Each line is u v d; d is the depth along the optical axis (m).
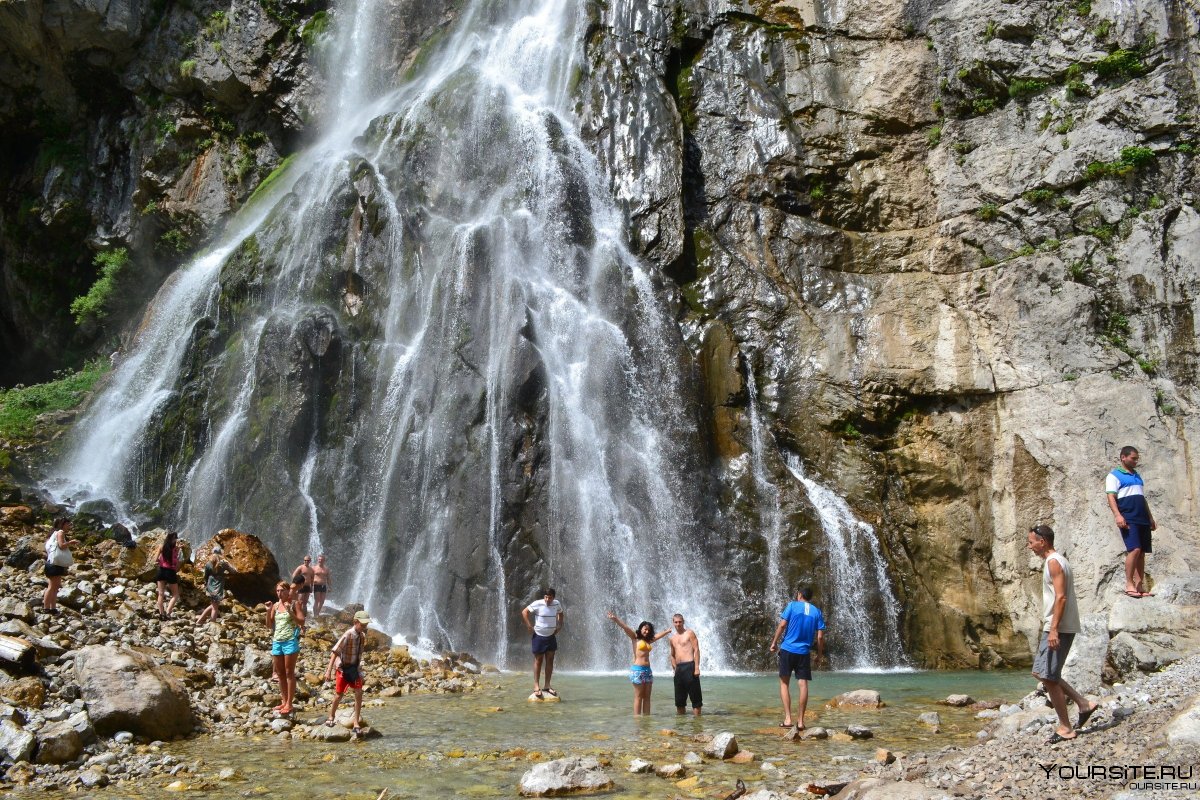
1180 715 7.78
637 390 23.47
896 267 26.08
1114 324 22.83
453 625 20.75
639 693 13.40
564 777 8.99
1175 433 21.33
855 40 28.52
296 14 33.84
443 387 23.28
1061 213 24.30
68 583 15.01
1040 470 22.64
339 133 32.44
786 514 22.12
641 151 26.80
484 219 25.94
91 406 28.67
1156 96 23.58
